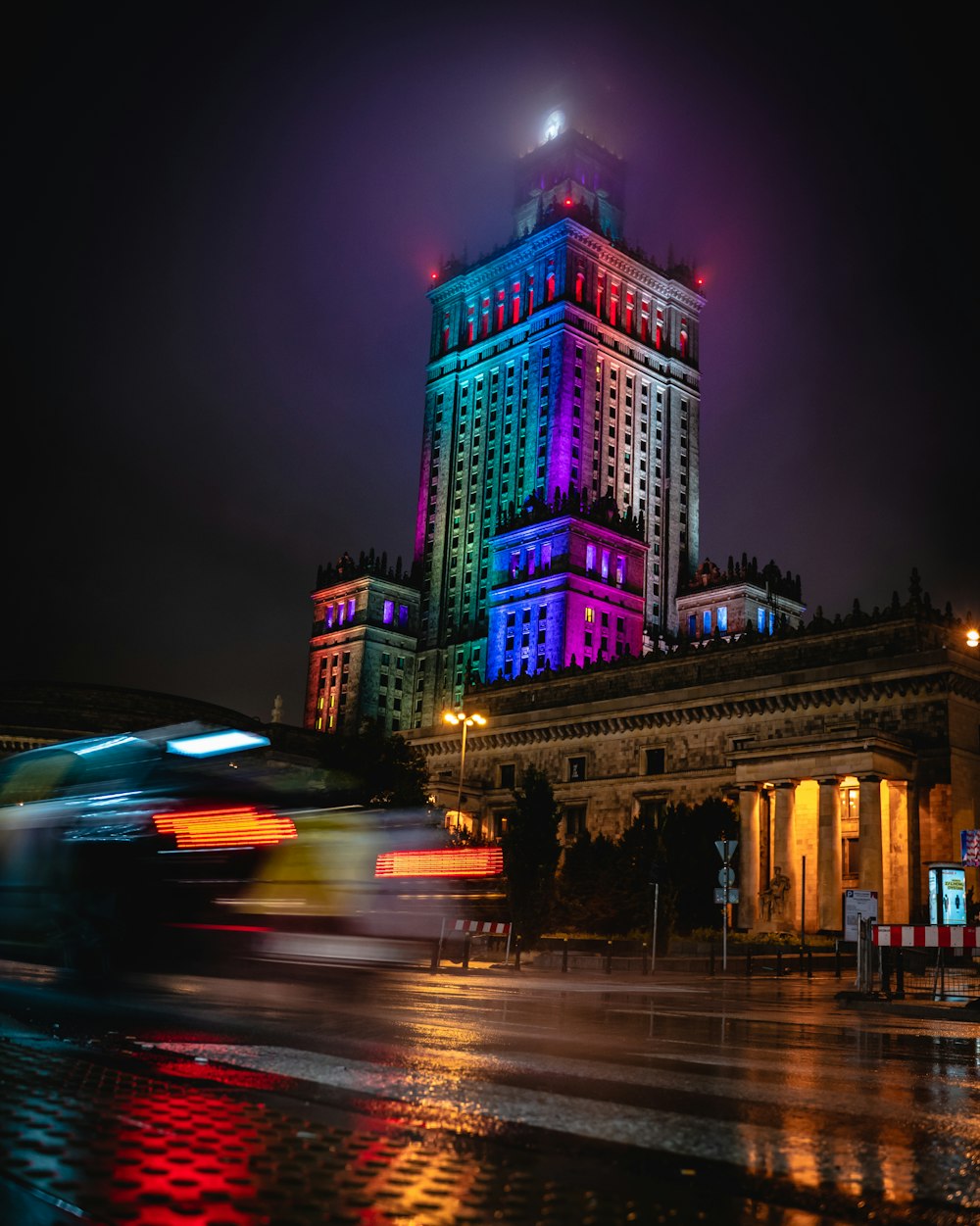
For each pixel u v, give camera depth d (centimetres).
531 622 18300
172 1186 529
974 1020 2677
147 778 2275
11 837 2341
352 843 4106
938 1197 604
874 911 3903
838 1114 896
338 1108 772
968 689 8869
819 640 9975
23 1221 462
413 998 2278
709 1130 770
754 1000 3200
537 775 7112
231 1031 1294
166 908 2219
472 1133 707
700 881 7512
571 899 6588
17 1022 1252
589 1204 540
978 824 8700
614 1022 1942
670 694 10412
